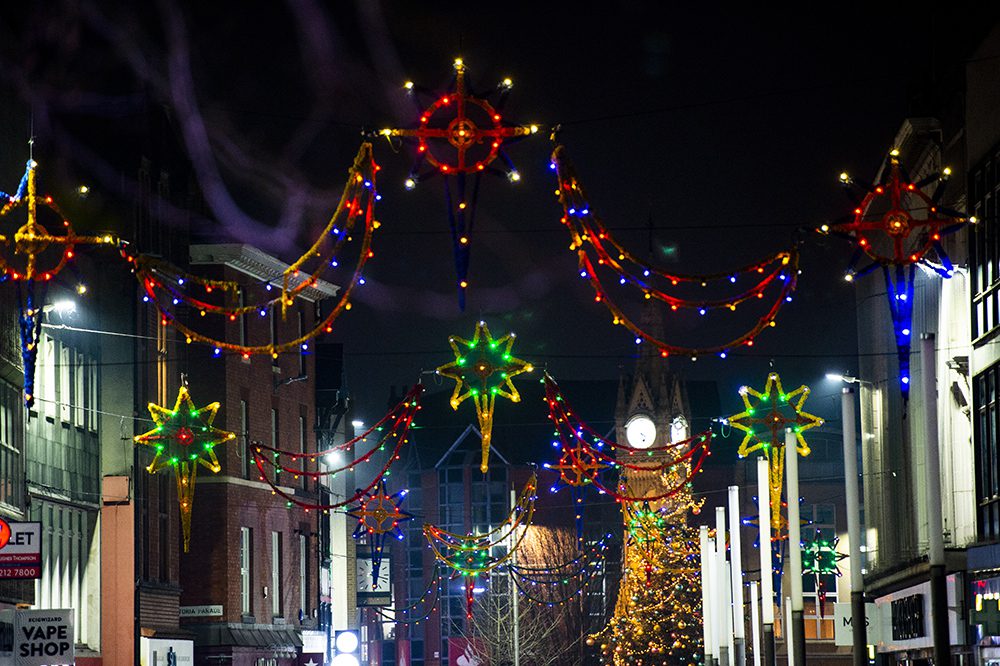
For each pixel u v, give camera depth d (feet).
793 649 115.96
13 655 123.65
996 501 138.92
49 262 180.55
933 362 91.71
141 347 209.26
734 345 88.48
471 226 73.46
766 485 127.44
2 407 159.43
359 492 142.20
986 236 139.95
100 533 195.93
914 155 163.84
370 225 82.69
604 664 372.79
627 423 472.03
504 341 104.17
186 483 139.95
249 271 257.75
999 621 97.50
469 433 513.04
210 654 241.35
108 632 195.31
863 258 212.64
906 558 189.16
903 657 193.26
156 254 222.07
